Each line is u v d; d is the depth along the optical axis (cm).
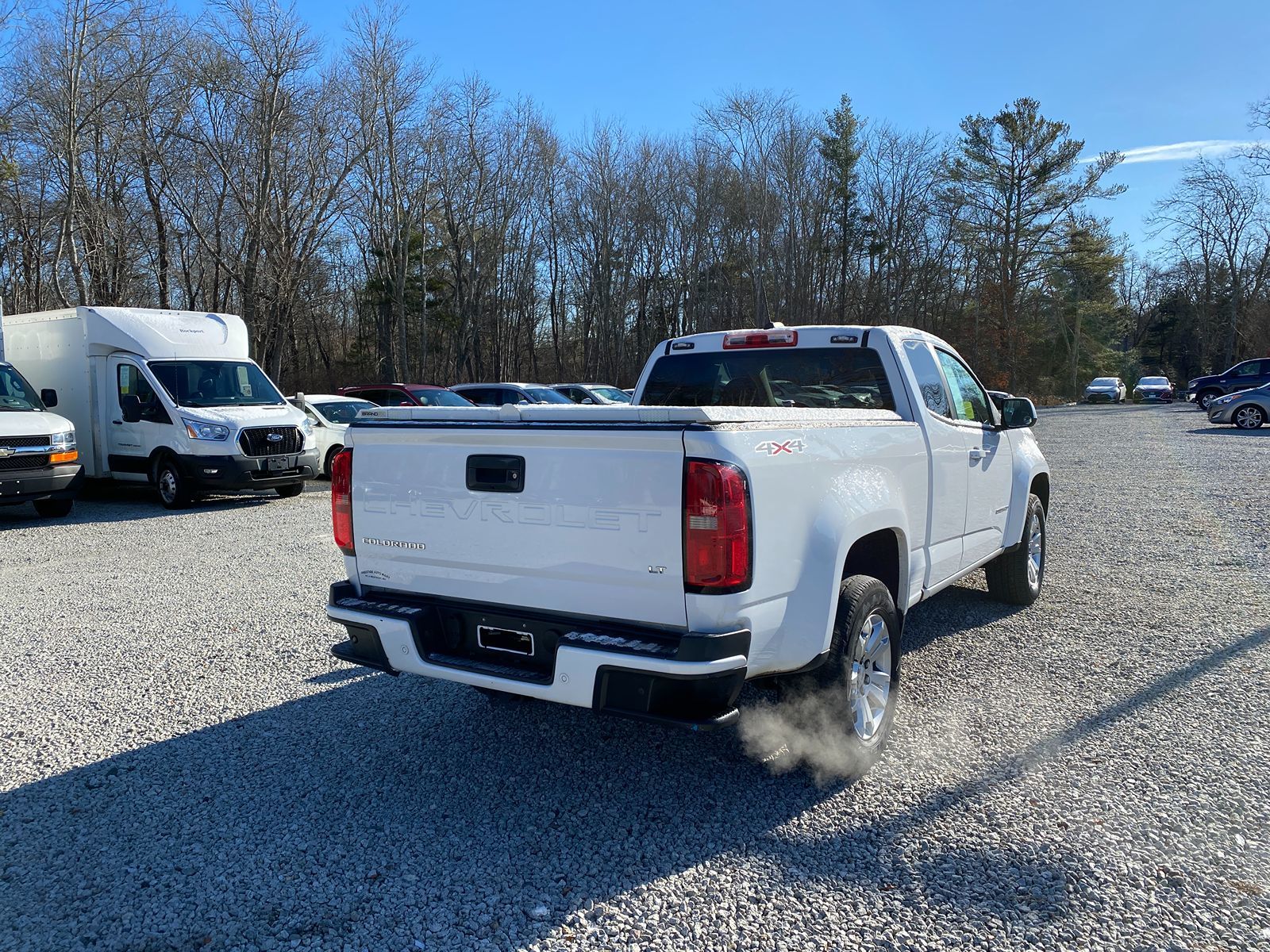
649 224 5028
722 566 297
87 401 1311
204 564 833
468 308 4584
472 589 353
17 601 697
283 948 268
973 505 527
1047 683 482
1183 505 1101
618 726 439
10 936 275
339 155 3316
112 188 3128
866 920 276
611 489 313
